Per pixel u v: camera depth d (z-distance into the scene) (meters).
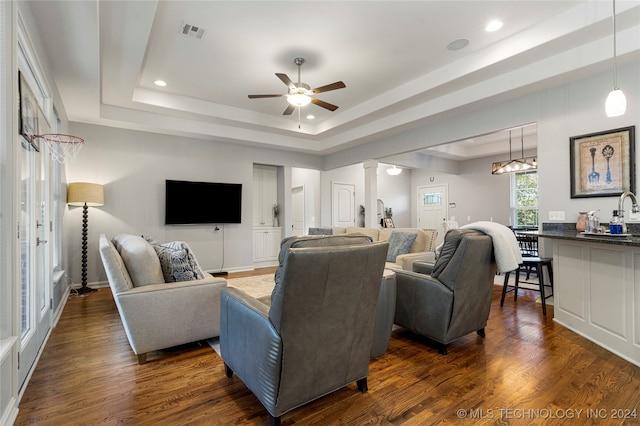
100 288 4.89
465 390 1.99
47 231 2.96
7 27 1.66
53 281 3.14
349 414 1.75
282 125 6.07
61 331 3.04
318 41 3.42
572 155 3.50
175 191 5.63
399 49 3.59
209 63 3.89
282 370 1.55
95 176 5.03
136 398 1.92
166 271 2.69
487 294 2.74
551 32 3.07
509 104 4.07
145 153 5.45
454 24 3.14
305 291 1.50
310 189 8.35
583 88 3.43
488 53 3.56
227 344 2.05
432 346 2.68
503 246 2.57
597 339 2.70
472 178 8.70
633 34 2.88
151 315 2.37
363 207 8.81
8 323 1.67
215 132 5.74
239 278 5.61
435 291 2.53
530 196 7.66
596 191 3.33
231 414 1.76
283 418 1.72
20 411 1.77
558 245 3.23
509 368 2.27
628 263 2.40
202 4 2.82
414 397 1.91
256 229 7.00
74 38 2.71
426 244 4.30
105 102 4.62
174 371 2.27
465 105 4.22
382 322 2.38
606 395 1.92
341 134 6.39
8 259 1.67
